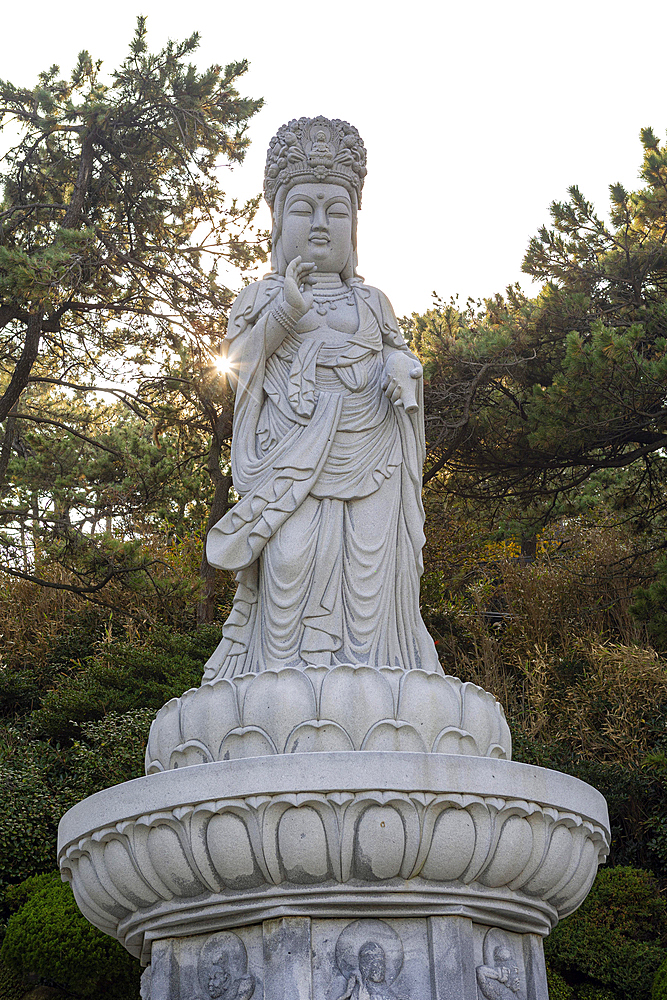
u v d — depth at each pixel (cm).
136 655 1206
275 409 568
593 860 495
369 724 463
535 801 454
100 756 981
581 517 1545
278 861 430
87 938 710
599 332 1120
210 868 437
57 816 902
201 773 438
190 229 1479
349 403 561
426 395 1335
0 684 1293
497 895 453
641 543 1420
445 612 1378
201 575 1433
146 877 450
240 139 1445
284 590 520
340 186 611
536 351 1356
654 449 1281
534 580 1386
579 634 1317
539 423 1239
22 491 1546
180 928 459
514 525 1414
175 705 500
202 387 1420
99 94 1429
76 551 1384
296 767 429
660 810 992
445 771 436
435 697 480
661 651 1254
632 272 1338
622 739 1066
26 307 1281
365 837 426
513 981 457
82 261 1278
